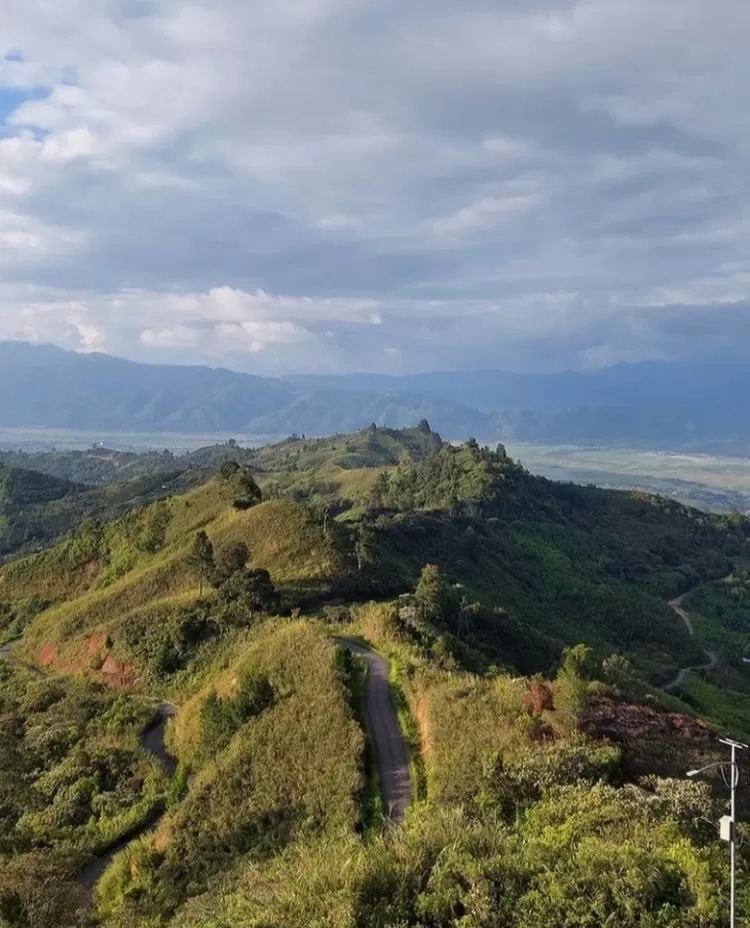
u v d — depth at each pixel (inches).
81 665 3403.1
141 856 1590.8
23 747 2566.4
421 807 1290.6
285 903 946.7
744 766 1387.8
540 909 827.4
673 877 866.1
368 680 2084.2
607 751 1284.4
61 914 1403.8
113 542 5044.3
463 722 1560.0
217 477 5295.3
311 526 4160.9
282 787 1626.5
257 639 2810.0
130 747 2338.8
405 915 864.3
